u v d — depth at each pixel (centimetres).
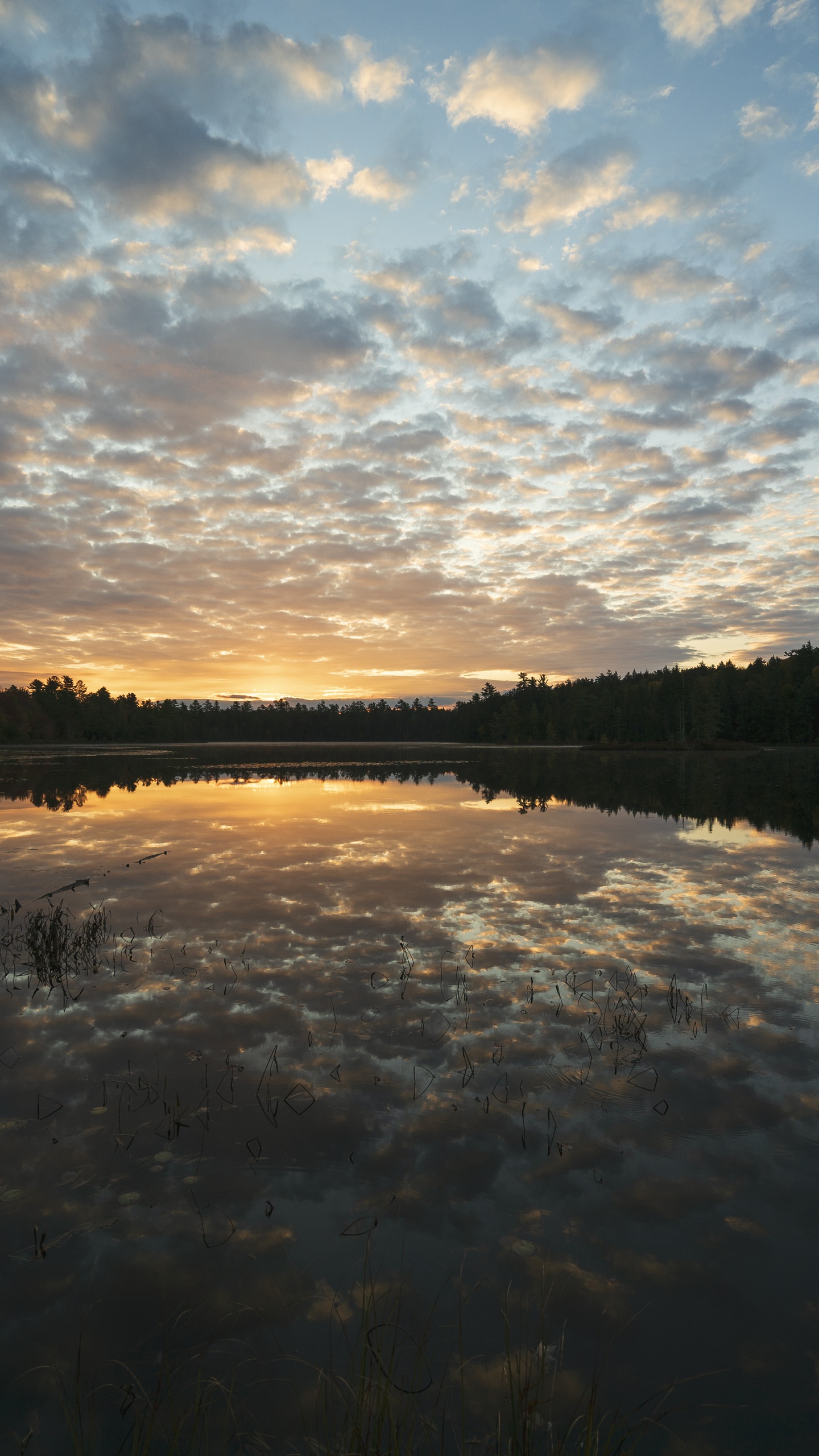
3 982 654
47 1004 598
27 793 2411
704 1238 325
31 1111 433
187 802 2136
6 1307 290
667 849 1308
